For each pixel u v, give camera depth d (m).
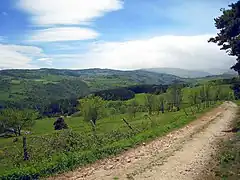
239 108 67.25
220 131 29.27
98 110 64.06
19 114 67.62
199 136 25.92
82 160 16.36
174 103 87.25
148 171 14.34
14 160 16.88
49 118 102.50
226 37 29.53
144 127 33.16
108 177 13.50
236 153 17.14
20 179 13.38
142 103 94.81
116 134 25.95
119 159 17.22
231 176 12.91
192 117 43.41
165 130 29.00
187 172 14.09
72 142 20.42
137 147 20.83
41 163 15.32
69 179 13.44
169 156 17.73
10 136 62.94
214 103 85.50
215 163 15.62
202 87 92.00
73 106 126.31
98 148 18.92
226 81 105.06
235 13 28.47
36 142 20.86
